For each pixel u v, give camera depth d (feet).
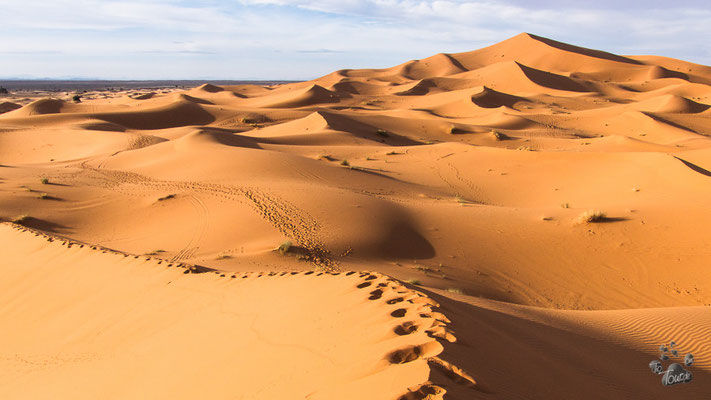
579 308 45.85
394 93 465.88
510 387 14.82
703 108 301.43
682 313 34.86
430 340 16.11
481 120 276.82
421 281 45.60
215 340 23.77
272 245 56.49
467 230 65.00
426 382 12.92
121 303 33.60
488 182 115.34
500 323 23.76
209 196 80.84
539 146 198.29
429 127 238.89
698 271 50.78
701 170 92.43
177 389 20.06
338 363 16.65
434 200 93.40
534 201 97.76
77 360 28.12
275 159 114.62
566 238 61.21
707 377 23.89
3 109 350.23
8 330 35.32
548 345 22.63
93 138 180.14
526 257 57.11
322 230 61.93
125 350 27.17
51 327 33.78
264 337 21.77
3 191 86.69
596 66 601.62
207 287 32.19
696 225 60.34
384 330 17.90
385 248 58.75
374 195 90.43
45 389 25.63
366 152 161.99
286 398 15.49
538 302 47.19
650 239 58.65
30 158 167.63
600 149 162.81
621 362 24.21
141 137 178.29
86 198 87.04
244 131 237.66
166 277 35.65
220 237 62.34
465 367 14.67
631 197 82.48
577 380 18.60
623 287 49.70
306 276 29.27
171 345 25.34
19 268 43.50
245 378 18.40
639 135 228.84
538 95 394.52
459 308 23.04
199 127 229.86
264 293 28.32
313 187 84.38
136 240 65.31
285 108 354.95
